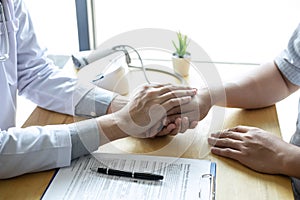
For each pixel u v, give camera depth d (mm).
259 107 976
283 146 779
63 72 1054
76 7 1657
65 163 772
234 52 1631
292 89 1036
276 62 1034
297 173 737
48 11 1665
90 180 735
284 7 1568
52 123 921
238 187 715
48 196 696
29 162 752
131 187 714
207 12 1601
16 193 711
